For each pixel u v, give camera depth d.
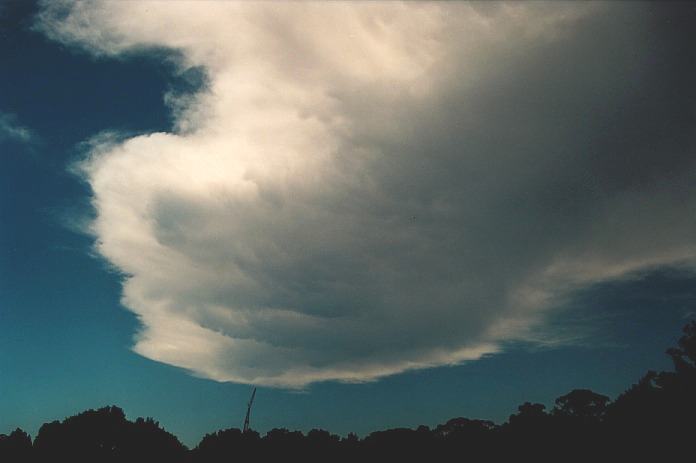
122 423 60.56
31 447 57.69
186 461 62.38
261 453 64.06
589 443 40.81
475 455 55.84
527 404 56.66
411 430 67.06
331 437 67.88
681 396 34.12
